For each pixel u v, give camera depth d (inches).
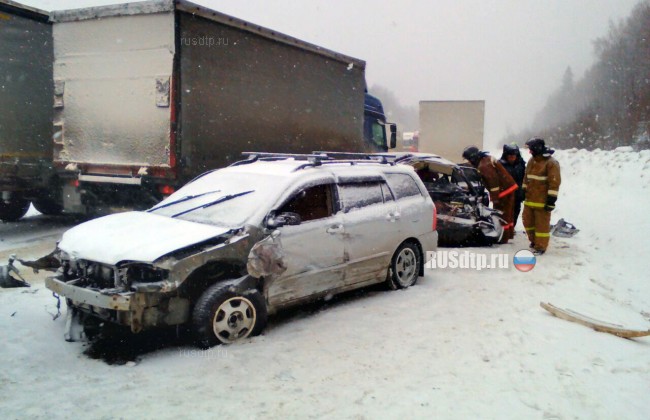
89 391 161.6
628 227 465.4
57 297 221.8
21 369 174.6
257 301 206.2
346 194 251.4
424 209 292.8
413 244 289.3
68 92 368.2
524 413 155.6
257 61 395.2
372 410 155.0
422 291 280.8
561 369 186.7
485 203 430.9
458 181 422.0
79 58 362.3
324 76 478.3
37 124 426.6
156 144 339.3
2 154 398.9
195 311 193.5
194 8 338.0
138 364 182.5
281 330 218.8
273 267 204.4
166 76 332.5
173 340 204.8
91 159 363.9
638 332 218.2
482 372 183.0
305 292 227.8
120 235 201.3
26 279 281.1
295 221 212.8
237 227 205.8
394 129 652.7
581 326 233.8
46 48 433.7
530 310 253.8
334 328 222.4
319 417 150.3
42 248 359.6
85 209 378.6
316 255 229.8
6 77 400.2
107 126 355.6
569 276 322.3
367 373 179.9
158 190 346.9
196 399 158.9
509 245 421.1
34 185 424.8
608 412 158.1
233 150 378.9
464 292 281.9
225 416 149.3
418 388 169.8
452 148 927.0
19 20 408.8
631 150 892.6
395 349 201.2
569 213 594.9
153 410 151.4
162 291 181.3
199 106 348.2
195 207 227.0
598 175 788.0
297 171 239.6
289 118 434.6
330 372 179.9
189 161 344.2
